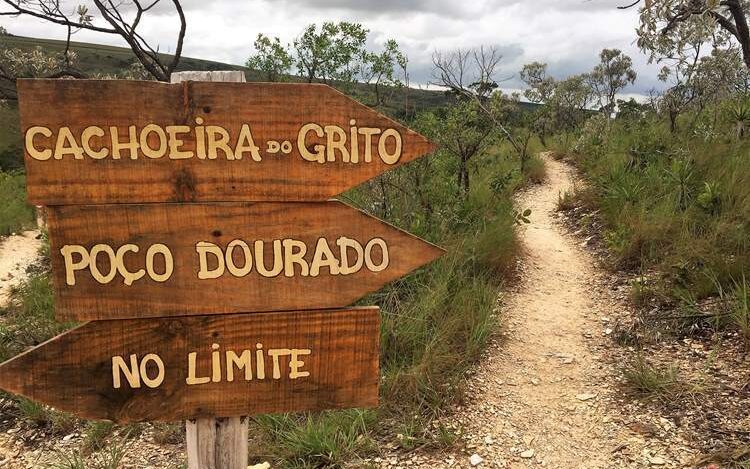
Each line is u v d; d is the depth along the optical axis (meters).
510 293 5.75
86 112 1.60
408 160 1.79
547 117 19.81
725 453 3.10
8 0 5.20
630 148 9.02
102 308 1.69
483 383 4.14
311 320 1.82
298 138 1.72
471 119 7.66
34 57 6.85
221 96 1.67
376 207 6.18
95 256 1.67
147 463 3.52
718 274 4.76
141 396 1.76
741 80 10.43
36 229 11.07
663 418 3.53
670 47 6.04
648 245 5.90
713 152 7.45
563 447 3.44
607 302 5.35
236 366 1.80
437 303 4.74
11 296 7.09
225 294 1.75
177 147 1.67
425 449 3.43
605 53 19.97
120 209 1.66
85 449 3.71
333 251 1.79
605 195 7.75
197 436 1.90
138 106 1.63
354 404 1.90
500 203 7.77
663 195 6.77
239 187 1.71
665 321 4.63
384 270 1.83
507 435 3.57
